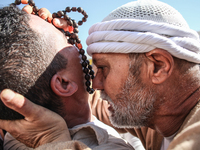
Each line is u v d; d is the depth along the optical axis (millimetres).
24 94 915
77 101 1104
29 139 958
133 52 983
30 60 906
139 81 1021
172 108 1030
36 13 1093
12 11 940
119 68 1027
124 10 1051
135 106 1054
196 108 987
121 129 1628
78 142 850
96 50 1032
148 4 1039
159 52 955
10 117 947
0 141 1237
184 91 1010
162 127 1081
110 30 1007
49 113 937
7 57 870
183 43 979
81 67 1121
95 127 1064
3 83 875
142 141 1484
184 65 1002
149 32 958
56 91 989
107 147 993
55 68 991
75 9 1157
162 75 987
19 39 891
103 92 1143
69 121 1109
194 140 761
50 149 816
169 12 1031
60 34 1070
